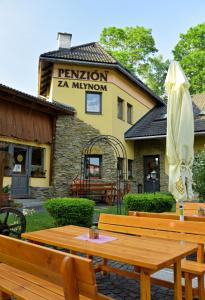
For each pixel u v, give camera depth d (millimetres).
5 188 8555
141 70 29531
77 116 15688
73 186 14367
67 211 6785
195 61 26703
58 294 2656
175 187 5207
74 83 15906
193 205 6836
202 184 10000
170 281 3852
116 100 16766
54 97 15555
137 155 18438
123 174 16734
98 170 15875
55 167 14820
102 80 16312
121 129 17219
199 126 16250
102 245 3363
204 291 3465
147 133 17109
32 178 13922
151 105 21297
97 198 14680
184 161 5227
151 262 2707
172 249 3174
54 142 14969
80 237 3781
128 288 4094
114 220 4809
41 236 3873
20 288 2787
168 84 5547
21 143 13508
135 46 28906
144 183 18078
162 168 17375
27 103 13477
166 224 4258
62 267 2221
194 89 26328
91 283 2119
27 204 11891
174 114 5359
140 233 4469
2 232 6250
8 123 12797
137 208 8312
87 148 15539
